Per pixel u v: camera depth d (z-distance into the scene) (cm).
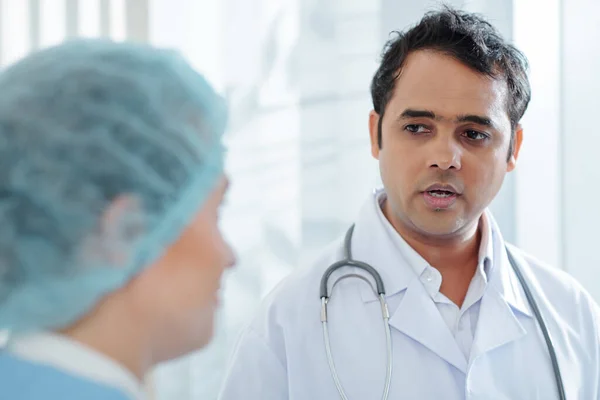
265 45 196
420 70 110
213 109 72
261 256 197
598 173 182
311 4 194
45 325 62
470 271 120
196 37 199
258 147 196
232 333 198
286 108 195
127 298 64
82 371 59
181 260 67
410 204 111
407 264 117
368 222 124
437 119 108
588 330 120
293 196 195
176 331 67
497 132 110
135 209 65
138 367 65
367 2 190
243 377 114
